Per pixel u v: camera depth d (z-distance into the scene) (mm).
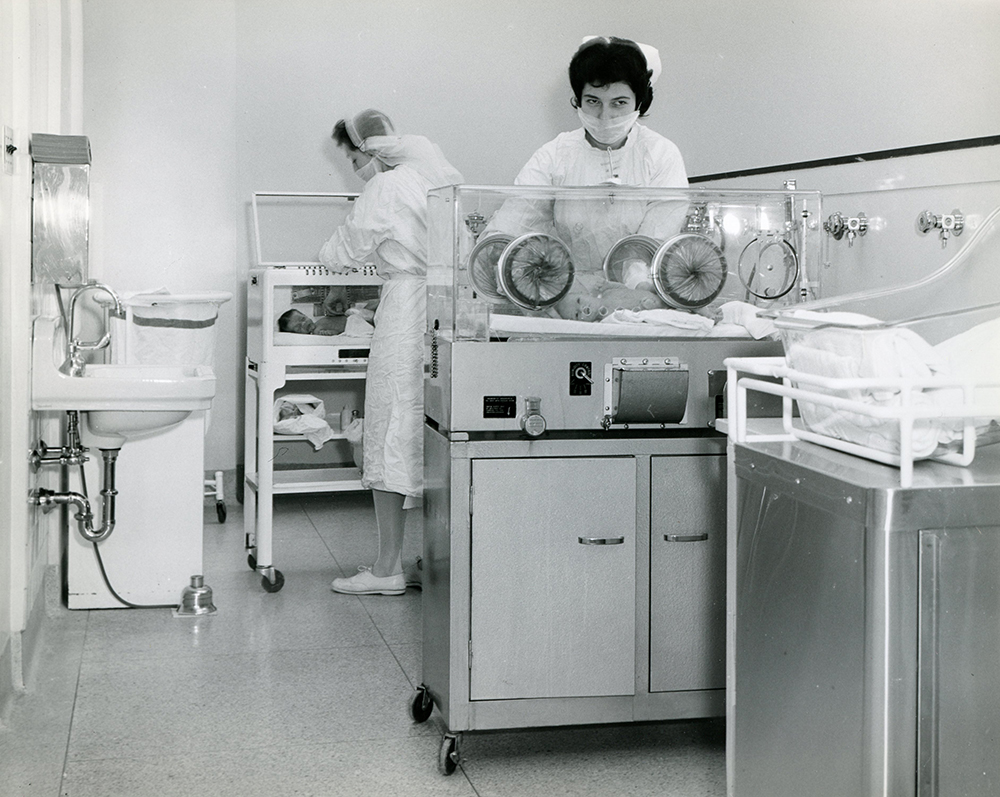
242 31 5422
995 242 2238
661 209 2523
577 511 2400
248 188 5496
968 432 1583
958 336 1605
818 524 1634
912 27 3260
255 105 5465
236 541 4781
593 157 3246
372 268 4402
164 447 3713
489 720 2412
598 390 2426
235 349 5551
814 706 1664
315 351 4508
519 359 2381
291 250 5207
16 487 2828
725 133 4566
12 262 2848
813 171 3855
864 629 1520
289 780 2379
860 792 1553
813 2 3871
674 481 2438
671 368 2428
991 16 2879
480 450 2357
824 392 1718
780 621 1753
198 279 5484
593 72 3094
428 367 2631
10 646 2842
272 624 3568
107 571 3715
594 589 2422
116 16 5277
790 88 4055
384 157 3852
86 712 2770
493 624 2395
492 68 5633
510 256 2406
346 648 3328
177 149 5402
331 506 5492
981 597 1517
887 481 1520
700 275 2561
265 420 3984
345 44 5508
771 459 1750
